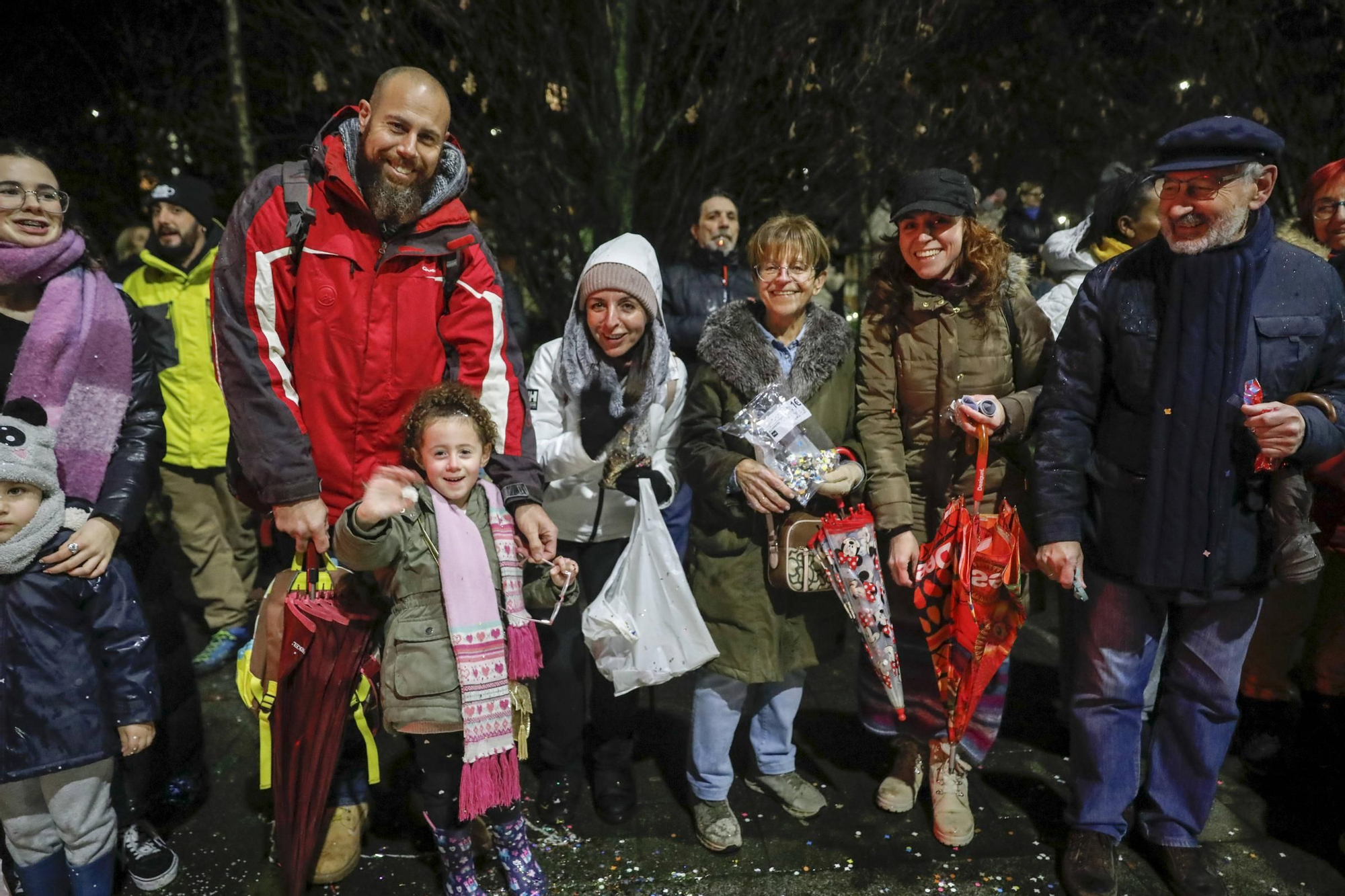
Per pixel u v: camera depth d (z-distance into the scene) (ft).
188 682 9.12
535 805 9.11
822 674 12.21
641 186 21.43
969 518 7.99
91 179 25.88
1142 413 7.34
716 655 8.01
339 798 8.17
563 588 7.38
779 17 19.13
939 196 7.81
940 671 8.32
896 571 8.25
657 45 20.07
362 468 7.34
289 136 23.77
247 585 13.61
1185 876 7.86
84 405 7.23
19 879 8.05
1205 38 23.59
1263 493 7.18
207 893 7.92
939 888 7.96
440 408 6.95
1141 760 9.73
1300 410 6.79
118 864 8.13
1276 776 9.53
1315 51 22.24
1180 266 7.00
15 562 6.64
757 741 8.96
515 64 19.06
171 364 11.92
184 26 25.40
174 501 12.32
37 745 6.81
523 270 20.63
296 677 7.00
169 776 8.93
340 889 7.97
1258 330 6.92
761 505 7.86
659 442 8.79
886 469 8.27
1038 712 10.98
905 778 9.09
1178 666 7.86
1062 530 7.57
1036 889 7.96
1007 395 8.27
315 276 6.95
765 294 8.28
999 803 9.16
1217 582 7.20
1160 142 6.91
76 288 7.29
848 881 8.04
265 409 6.86
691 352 13.01
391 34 20.15
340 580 7.19
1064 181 27.04
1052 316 10.51
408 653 6.90
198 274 12.17
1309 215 10.00
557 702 8.78
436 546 6.95
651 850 8.46
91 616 7.19
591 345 8.31
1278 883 8.01
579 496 8.53
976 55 25.79
